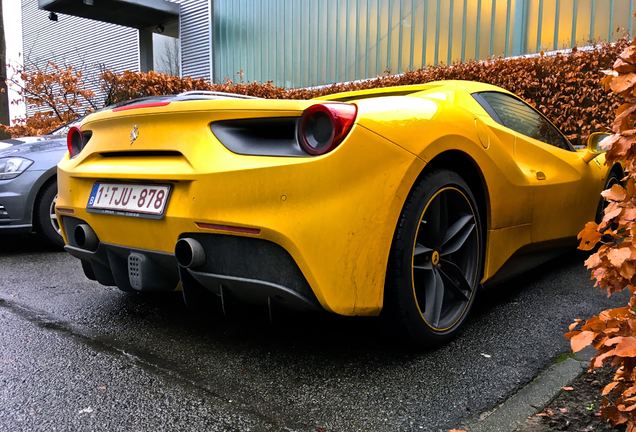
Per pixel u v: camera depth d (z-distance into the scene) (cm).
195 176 210
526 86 710
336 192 196
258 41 1288
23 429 178
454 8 934
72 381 213
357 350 243
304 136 199
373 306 209
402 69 1017
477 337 258
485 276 272
